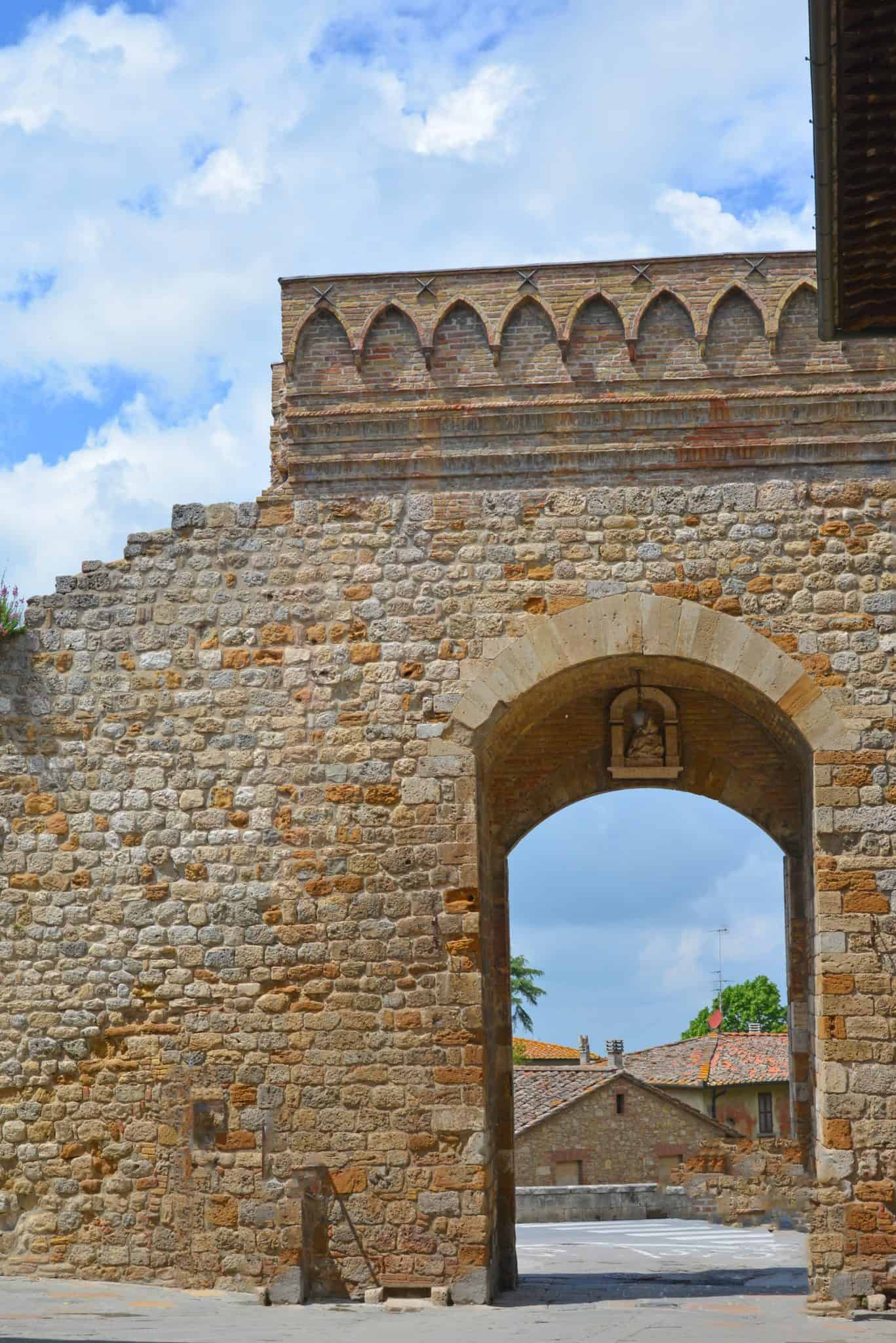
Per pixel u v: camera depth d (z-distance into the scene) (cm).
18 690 1488
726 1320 1277
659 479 1447
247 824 1435
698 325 1447
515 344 1466
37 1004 1437
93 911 1444
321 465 1475
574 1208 3066
